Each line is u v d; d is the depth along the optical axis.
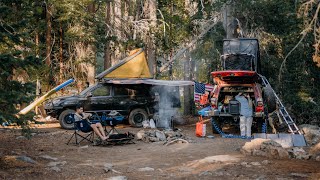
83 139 11.66
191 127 16.83
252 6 19.56
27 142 11.33
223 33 22.53
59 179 6.98
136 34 24.92
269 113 15.44
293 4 19.62
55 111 15.21
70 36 20.45
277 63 19.14
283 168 7.85
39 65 8.31
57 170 7.60
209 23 23.52
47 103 15.41
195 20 24.84
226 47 17.14
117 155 9.82
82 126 11.48
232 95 15.04
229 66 16.59
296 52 18.73
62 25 21.16
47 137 12.62
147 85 16.47
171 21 26.91
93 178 7.11
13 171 7.31
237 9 20.00
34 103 14.98
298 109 18.78
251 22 20.20
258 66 17.45
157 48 27.27
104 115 12.32
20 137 11.94
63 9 19.88
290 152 9.18
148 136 12.41
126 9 27.39
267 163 8.31
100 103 15.72
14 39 8.35
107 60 24.98
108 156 9.66
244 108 13.57
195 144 11.77
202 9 23.11
